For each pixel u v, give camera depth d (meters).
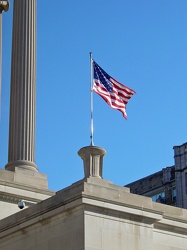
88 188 40.28
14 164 57.00
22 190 53.38
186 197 123.19
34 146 58.88
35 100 60.59
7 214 51.78
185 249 45.38
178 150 127.81
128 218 41.12
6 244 43.59
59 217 40.50
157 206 46.69
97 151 43.72
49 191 54.81
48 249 40.47
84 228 38.81
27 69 60.66
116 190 41.53
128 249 40.41
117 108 54.16
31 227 42.09
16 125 58.88
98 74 54.28
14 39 62.34
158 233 44.44
